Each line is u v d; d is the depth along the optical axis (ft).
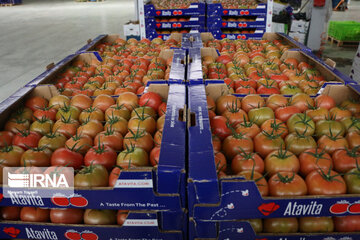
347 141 4.89
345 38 22.95
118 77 8.07
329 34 25.18
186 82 6.72
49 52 24.14
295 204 3.70
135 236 4.11
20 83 17.53
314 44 20.81
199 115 4.86
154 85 6.70
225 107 6.24
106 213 4.26
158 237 4.03
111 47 11.45
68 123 5.57
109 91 7.21
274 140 4.81
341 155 4.41
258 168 4.41
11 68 20.24
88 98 6.65
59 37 29.27
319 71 8.31
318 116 5.59
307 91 6.95
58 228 4.25
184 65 7.69
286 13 21.15
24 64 21.11
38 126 5.59
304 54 9.32
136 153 4.54
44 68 20.18
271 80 7.48
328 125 5.18
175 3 16.78
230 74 8.20
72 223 4.31
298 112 5.67
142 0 15.10
